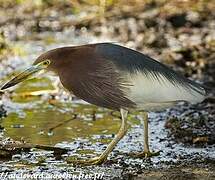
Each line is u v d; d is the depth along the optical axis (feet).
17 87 55.98
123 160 36.40
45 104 50.44
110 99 35.45
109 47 35.68
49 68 35.94
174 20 88.12
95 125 44.21
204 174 33.55
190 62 63.21
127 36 82.02
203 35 80.23
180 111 48.11
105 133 42.19
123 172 34.01
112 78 34.96
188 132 41.09
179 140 40.52
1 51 72.23
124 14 94.17
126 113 36.11
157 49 73.20
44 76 60.34
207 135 40.57
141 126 44.19
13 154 37.22
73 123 44.65
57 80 57.11
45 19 94.68
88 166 35.17
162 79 35.53
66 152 37.83
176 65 63.26
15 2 104.73
